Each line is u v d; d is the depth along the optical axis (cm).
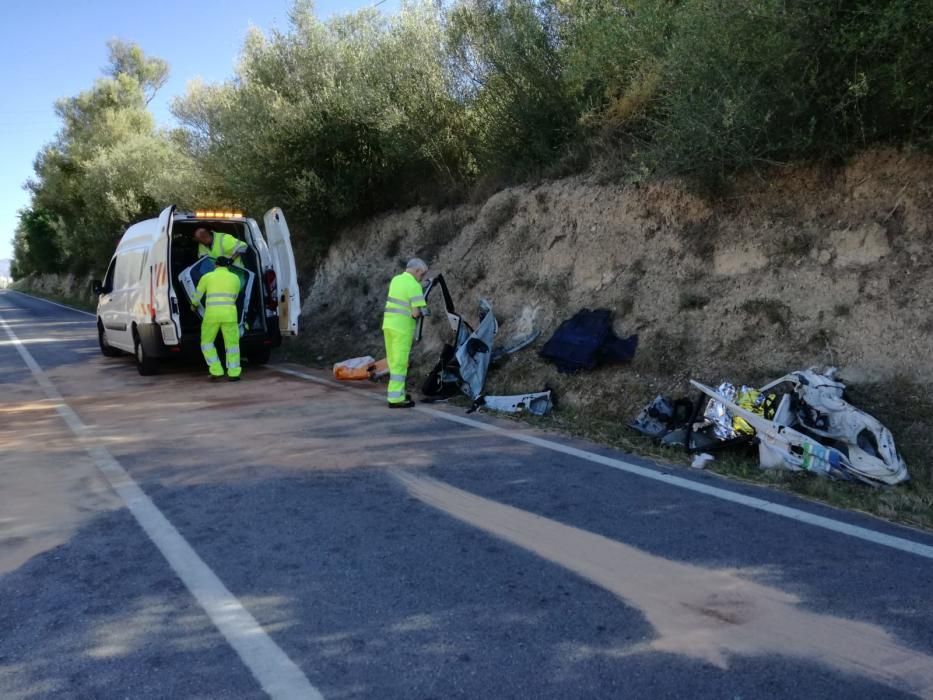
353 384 955
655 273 799
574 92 962
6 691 281
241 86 1520
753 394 591
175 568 388
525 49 998
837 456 506
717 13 634
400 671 289
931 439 516
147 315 1027
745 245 728
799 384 561
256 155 1391
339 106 1320
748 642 304
